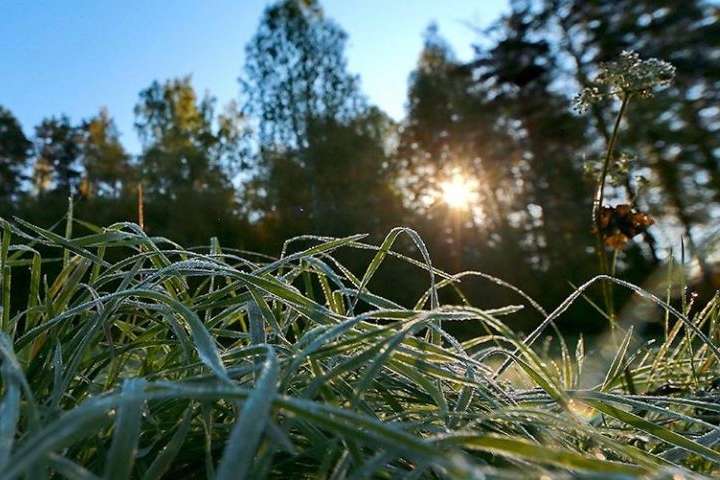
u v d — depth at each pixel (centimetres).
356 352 21
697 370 33
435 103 569
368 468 12
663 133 288
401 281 160
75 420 11
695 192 288
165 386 13
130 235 24
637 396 22
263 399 11
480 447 13
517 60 402
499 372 26
